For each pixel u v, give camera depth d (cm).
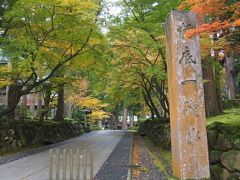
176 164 930
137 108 5366
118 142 2334
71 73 2461
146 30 1645
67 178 962
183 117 901
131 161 1327
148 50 1844
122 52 1931
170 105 994
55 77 2016
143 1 1733
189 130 897
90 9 1598
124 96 3191
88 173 1048
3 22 1667
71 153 878
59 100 2981
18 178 984
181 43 924
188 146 891
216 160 976
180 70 916
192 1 800
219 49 972
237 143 905
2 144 1677
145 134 3145
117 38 1764
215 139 991
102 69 2008
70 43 1733
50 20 1652
